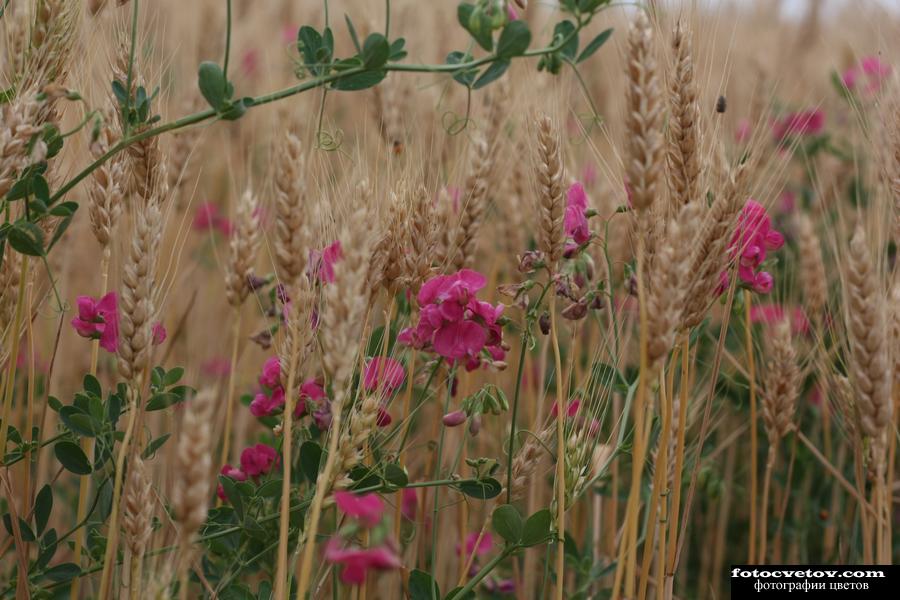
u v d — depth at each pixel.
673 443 2.56
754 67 5.09
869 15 3.03
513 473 2.45
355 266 1.83
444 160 3.27
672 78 2.26
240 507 2.43
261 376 2.45
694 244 1.98
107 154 2.14
